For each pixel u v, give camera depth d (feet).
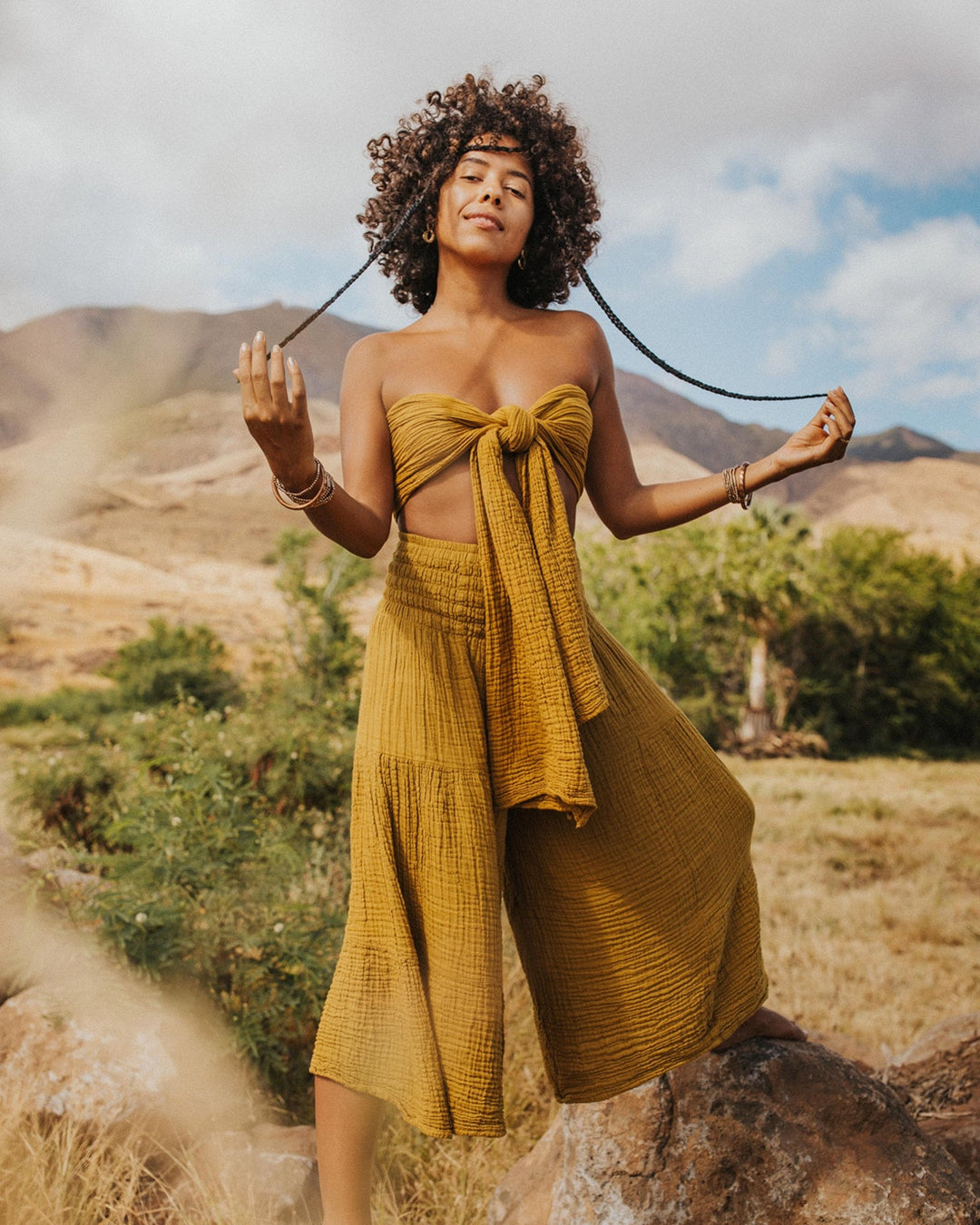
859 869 37.78
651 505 6.86
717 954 6.70
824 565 107.76
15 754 21.49
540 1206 8.39
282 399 4.73
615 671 6.56
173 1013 10.84
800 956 23.72
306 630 47.01
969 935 27.63
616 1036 6.52
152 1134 9.16
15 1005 9.84
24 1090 9.02
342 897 16.28
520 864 6.58
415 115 6.61
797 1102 7.64
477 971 5.84
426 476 5.91
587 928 6.48
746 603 98.17
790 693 107.76
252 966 12.10
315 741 19.97
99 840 19.66
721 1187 7.43
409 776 5.89
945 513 473.67
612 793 6.40
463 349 6.21
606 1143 7.67
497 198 6.24
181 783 13.53
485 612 5.89
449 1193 10.03
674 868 6.50
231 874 13.05
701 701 100.89
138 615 133.80
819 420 6.44
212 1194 8.64
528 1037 13.55
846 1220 7.16
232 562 175.01
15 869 12.13
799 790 63.67
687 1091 7.77
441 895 5.88
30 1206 7.82
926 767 94.68
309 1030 12.30
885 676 111.34
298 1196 9.00
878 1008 20.20
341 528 5.54
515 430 5.79
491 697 5.97
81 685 102.22
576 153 6.83
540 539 5.81
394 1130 11.15
